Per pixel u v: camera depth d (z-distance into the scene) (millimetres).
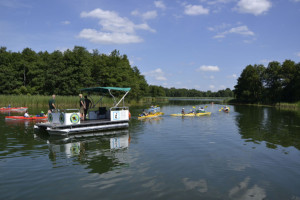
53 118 15156
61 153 9891
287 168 8266
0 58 62000
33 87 58688
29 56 70062
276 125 19922
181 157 9461
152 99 104812
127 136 14148
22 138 13062
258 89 77750
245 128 17969
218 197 5875
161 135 14570
